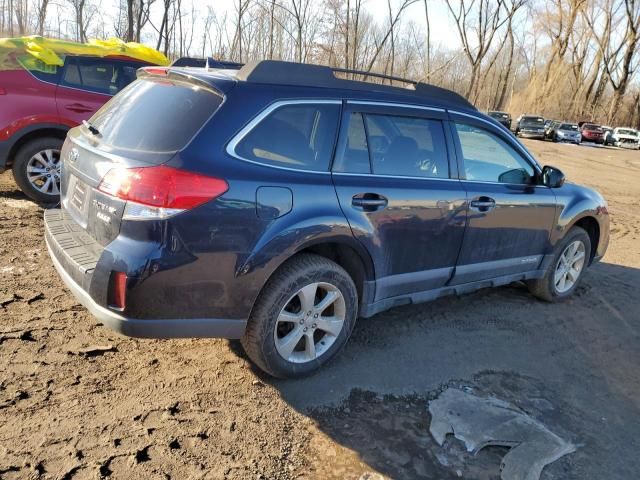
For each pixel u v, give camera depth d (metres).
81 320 3.66
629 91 51.66
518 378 3.58
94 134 3.12
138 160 2.66
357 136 3.32
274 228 2.85
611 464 2.82
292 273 3.01
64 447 2.51
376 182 3.33
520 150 4.33
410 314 4.38
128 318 2.60
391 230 3.40
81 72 6.32
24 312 3.67
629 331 4.54
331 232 3.08
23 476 2.32
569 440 2.97
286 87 3.06
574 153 26.11
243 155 2.81
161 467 2.46
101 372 3.12
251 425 2.82
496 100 50.16
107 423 2.70
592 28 49.28
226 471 2.49
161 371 3.20
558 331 4.38
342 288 3.24
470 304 4.72
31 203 6.20
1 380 2.92
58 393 2.88
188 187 2.58
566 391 3.49
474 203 3.84
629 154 30.09
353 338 3.86
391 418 3.00
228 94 2.85
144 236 2.56
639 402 3.46
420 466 2.66
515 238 4.26
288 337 3.12
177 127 2.77
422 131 3.66
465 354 3.82
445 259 3.81
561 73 49.38
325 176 3.12
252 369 3.31
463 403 3.18
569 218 4.66
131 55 6.68
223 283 2.75
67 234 3.06
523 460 2.74
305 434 2.80
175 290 2.63
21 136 5.95
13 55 5.90
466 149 3.91
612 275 5.98
